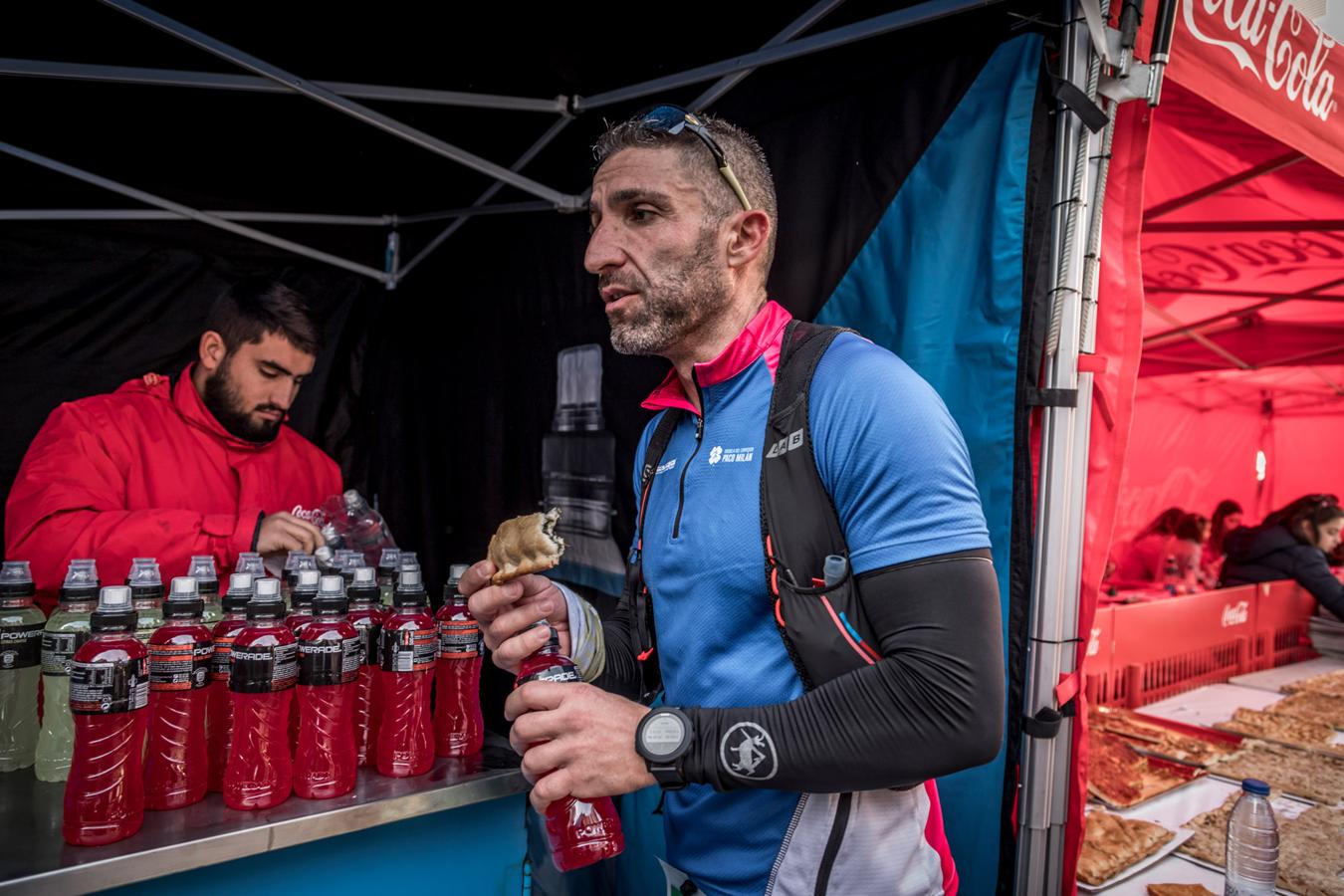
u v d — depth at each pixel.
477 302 2.77
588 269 1.01
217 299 2.70
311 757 1.34
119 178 2.45
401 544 3.00
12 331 2.37
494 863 1.54
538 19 1.69
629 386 2.14
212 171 2.50
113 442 2.50
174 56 1.79
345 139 2.27
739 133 1.06
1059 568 1.25
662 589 1.02
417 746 1.46
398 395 3.05
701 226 0.97
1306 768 2.26
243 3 1.64
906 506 0.78
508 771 1.49
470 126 2.18
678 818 1.04
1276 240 2.60
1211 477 6.00
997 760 1.28
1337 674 3.29
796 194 1.71
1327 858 1.76
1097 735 2.42
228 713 1.40
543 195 2.21
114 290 2.52
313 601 1.40
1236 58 1.41
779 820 0.91
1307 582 3.83
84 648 1.15
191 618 1.31
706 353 1.04
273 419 2.80
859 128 1.60
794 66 1.73
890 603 0.77
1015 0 1.35
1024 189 1.31
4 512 2.34
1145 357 4.48
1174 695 3.06
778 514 0.88
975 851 1.29
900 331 1.48
